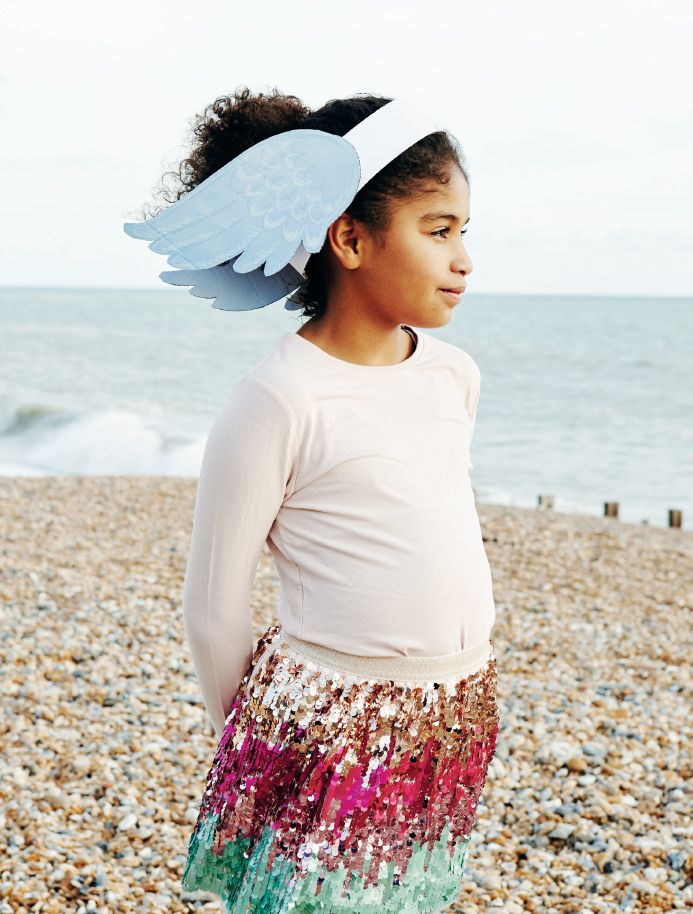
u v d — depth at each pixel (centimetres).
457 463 135
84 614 535
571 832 314
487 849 306
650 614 621
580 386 2792
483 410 2344
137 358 3419
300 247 129
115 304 8588
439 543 127
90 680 437
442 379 139
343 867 122
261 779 128
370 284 128
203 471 130
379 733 124
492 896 277
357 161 120
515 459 1756
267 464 125
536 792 348
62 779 339
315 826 122
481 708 135
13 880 267
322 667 127
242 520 128
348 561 126
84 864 281
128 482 1039
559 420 2205
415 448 129
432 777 128
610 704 441
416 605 125
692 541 947
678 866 294
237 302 142
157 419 1959
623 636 563
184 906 264
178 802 328
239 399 126
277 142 119
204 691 146
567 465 1706
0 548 688
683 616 618
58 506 877
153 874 280
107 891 266
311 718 125
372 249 126
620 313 7212
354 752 123
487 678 136
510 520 950
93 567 650
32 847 287
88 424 1731
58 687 423
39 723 383
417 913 131
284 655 132
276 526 134
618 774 361
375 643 125
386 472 126
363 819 123
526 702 441
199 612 136
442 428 134
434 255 126
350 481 125
